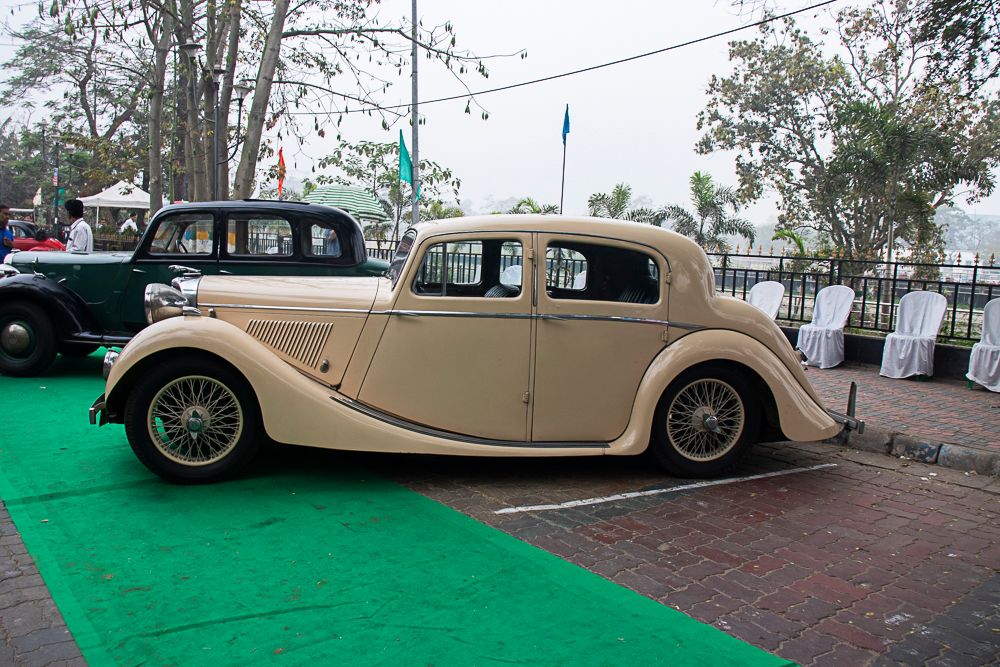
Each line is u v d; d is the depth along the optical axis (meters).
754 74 25.11
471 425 4.55
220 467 4.34
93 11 11.02
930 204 19.20
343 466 4.83
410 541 3.65
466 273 4.62
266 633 2.73
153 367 4.22
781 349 4.94
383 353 4.53
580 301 4.57
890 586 3.36
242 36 14.09
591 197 25.12
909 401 7.20
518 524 3.96
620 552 3.63
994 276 9.91
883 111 16.80
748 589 3.28
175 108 16.58
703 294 4.75
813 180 24.69
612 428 4.66
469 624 2.86
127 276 7.41
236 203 7.44
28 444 5.04
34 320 7.22
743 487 4.75
